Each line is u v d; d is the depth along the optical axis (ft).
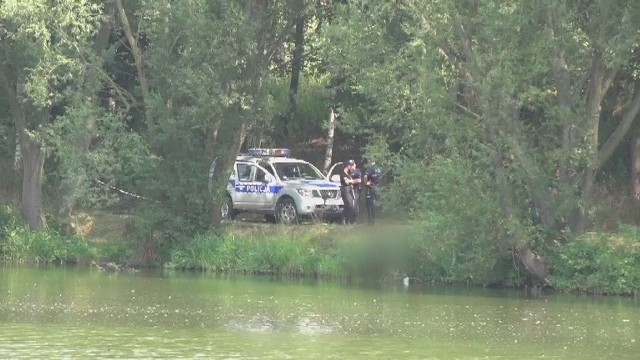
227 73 174.81
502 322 119.14
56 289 142.72
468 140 149.69
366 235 163.73
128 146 177.27
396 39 163.73
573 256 148.15
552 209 149.28
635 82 169.37
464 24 147.54
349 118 164.96
